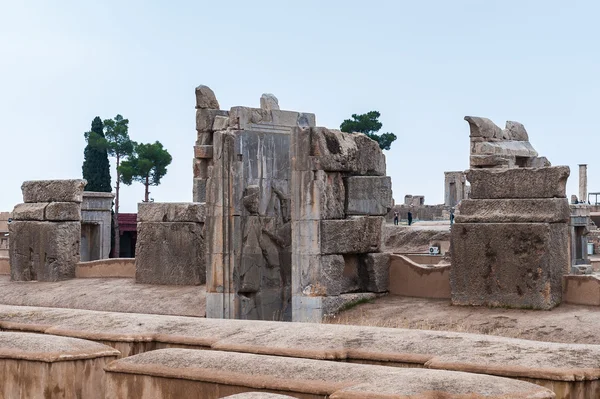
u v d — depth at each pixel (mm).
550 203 16875
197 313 20531
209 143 28375
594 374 8930
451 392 7875
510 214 17188
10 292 24422
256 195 20281
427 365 9711
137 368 9758
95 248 30859
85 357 10570
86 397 10578
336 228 18906
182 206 22625
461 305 17688
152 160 56156
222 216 20000
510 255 17094
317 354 10398
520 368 9141
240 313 20031
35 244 25125
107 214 31094
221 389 9211
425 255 30406
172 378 9508
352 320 18047
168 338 11867
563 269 17297
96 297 22594
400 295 19547
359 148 19641
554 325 15797
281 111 21797
